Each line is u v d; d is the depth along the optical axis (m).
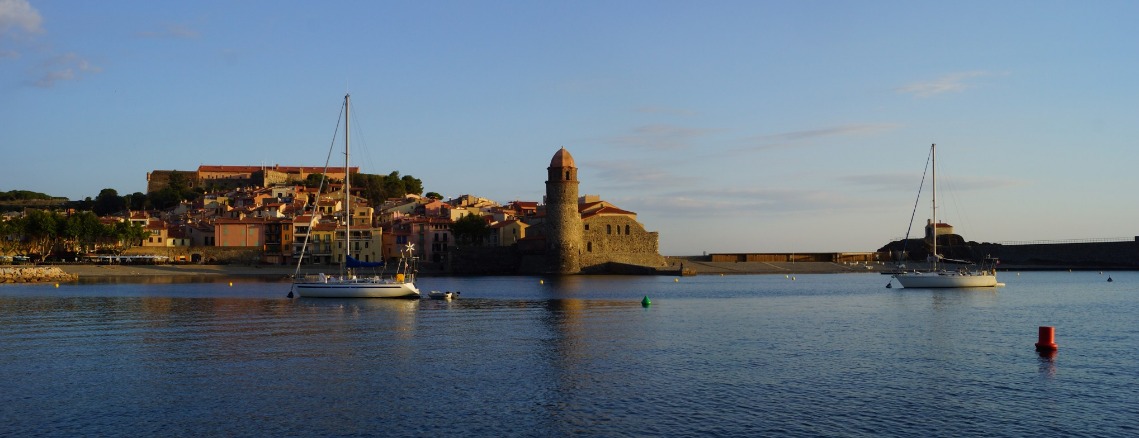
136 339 52.22
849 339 53.25
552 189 180.00
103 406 33.34
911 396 35.50
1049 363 43.62
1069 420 31.64
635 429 30.27
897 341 52.31
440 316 68.56
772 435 29.52
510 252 186.00
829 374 40.31
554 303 84.69
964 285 119.44
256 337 53.38
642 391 36.34
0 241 168.62
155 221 196.12
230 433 29.58
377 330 57.69
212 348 48.34
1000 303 86.81
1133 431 30.11
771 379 39.03
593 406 33.59
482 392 36.09
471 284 130.62
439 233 198.25
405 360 44.12
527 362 43.56
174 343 50.44
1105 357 45.59
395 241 195.50
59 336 53.69
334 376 39.50
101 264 167.25
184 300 86.06
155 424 30.67
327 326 60.16
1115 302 88.25
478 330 57.91
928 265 193.38
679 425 30.77
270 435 29.33
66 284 123.88
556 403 34.06
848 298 95.44
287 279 142.00
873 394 35.88
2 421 31.05
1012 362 43.91
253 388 36.75
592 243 186.38
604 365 42.69
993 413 32.59
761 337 54.22
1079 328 60.12
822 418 31.78
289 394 35.56
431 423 30.95
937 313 73.38
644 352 47.16
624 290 112.81
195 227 191.88
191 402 34.03
